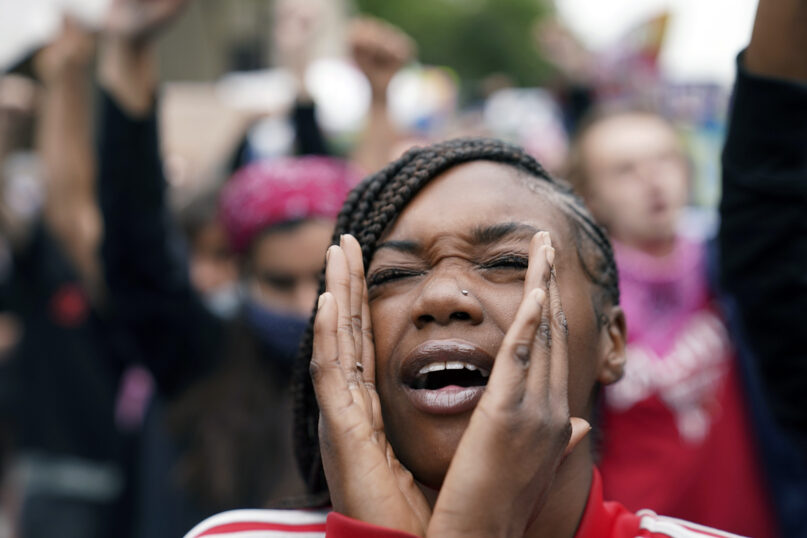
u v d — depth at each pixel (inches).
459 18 1227.9
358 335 47.2
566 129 162.2
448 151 52.5
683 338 99.0
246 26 367.9
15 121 171.3
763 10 57.3
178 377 102.7
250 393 99.0
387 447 46.8
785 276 60.7
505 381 42.3
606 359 54.3
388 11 1210.6
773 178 59.4
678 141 114.3
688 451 95.5
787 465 93.7
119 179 98.5
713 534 53.5
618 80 158.1
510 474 41.9
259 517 56.1
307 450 57.4
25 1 206.2
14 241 137.0
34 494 132.3
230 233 105.3
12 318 159.2
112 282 101.4
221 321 105.6
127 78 98.8
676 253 104.2
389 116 144.9
